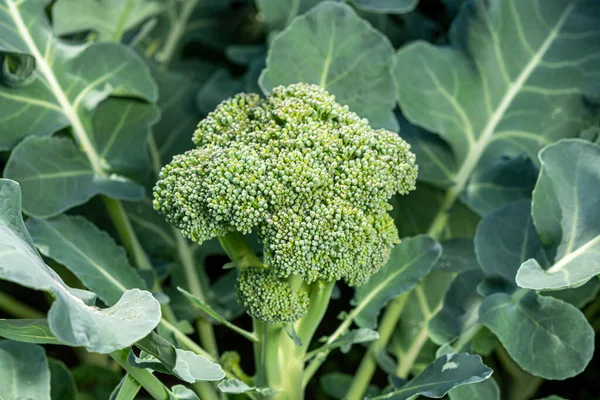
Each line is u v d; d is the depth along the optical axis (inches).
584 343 37.9
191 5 49.6
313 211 35.7
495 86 42.9
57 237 39.4
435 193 44.0
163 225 44.3
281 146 36.4
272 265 36.1
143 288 40.1
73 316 34.0
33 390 36.9
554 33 42.6
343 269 36.2
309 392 47.1
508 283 39.2
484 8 42.8
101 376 44.7
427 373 37.7
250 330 47.9
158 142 44.7
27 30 41.0
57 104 41.3
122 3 45.0
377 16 46.3
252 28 50.4
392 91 40.9
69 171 40.8
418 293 43.3
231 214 35.9
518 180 41.9
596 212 38.4
